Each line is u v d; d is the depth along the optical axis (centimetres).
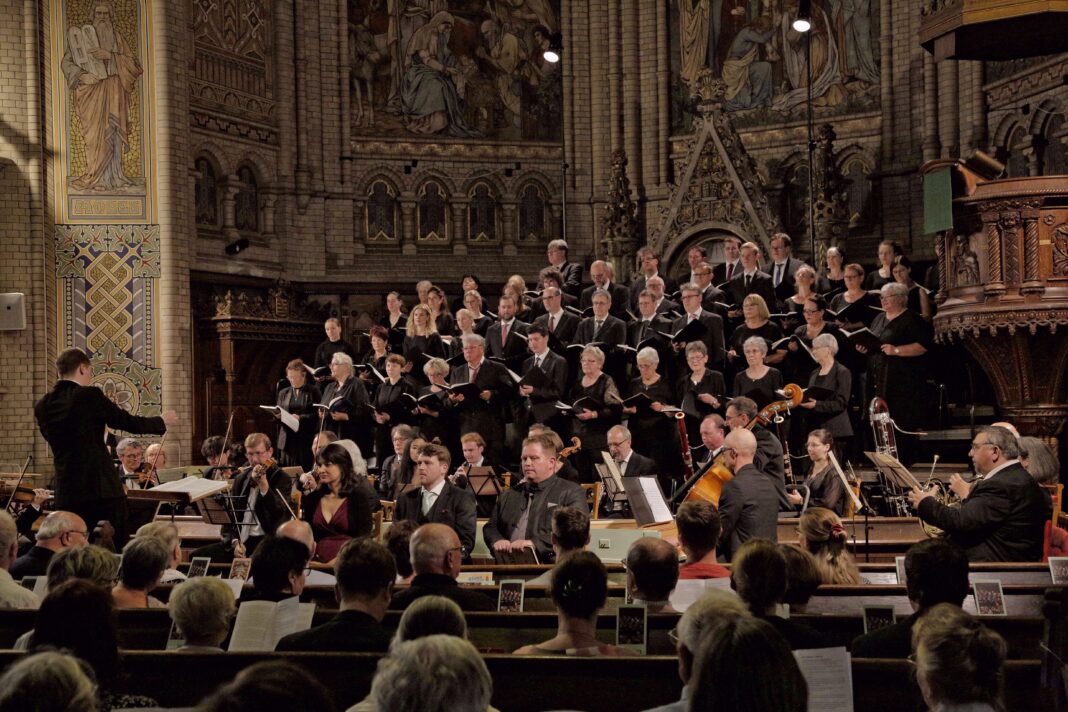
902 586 732
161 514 1526
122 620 665
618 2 2639
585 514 782
